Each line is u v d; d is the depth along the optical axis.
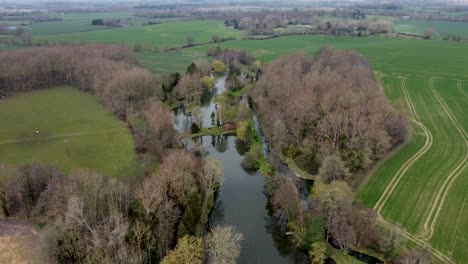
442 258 63.34
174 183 73.44
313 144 96.62
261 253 69.50
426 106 133.62
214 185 83.56
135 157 101.88
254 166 100.19
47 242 61.12
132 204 69.31
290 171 94.31
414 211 75.38
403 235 68.69
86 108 140.62
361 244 66.44
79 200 63.22
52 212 70.25
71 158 100.81
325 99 105.44
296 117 104.69
